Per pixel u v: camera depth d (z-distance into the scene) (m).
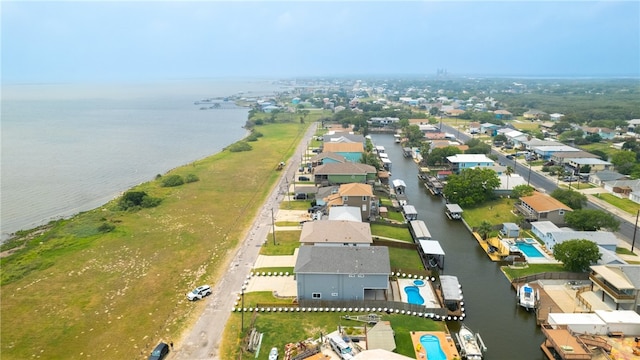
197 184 118.44
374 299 58.03
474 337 49.69
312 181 116.38
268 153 158.75
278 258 70.75
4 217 100.25
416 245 74.94
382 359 39.59
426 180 120.12
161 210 96.81
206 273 66.06
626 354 46.19
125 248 76.06
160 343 47.47
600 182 109.81
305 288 57.12
